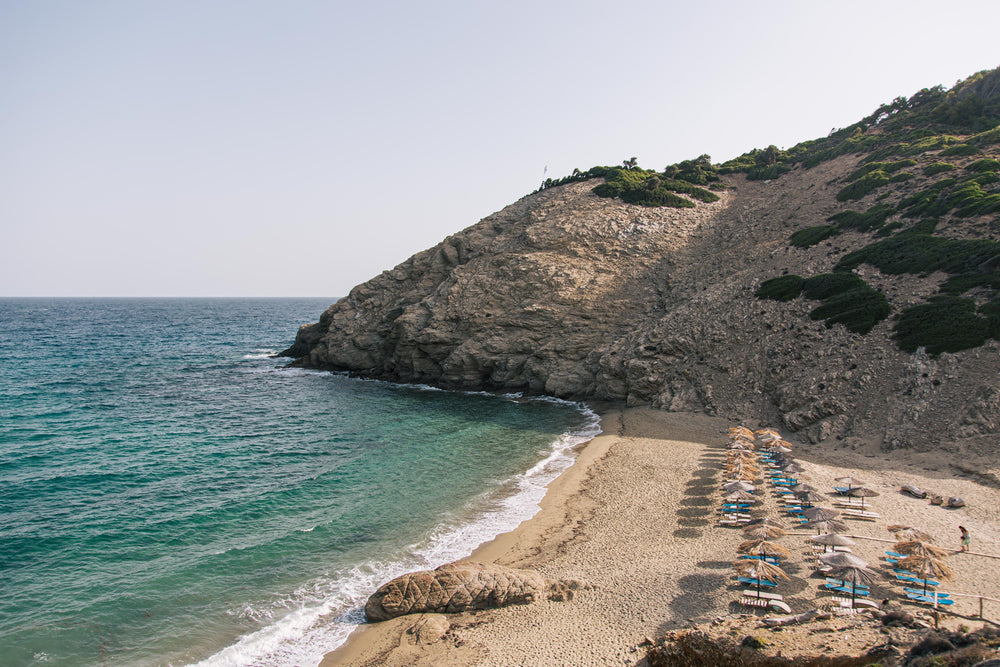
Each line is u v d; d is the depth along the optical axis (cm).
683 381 4575
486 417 4703
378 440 3991
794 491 2481
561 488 2953
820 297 4428
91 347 10100
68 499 2834
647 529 2388
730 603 1748
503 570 1923
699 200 7619
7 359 8238
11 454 3597
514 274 6244
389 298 7500
